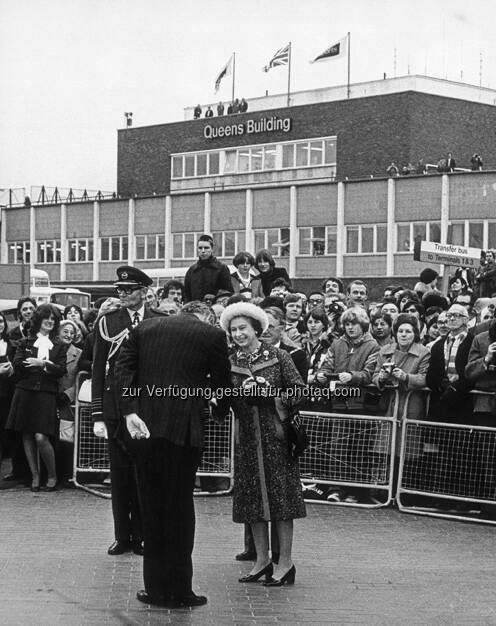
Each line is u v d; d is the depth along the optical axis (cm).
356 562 926
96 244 6581
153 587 781
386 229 5366
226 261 6034
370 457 1177
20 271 2786
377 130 5934
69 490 1270
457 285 1811
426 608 782
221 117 6650
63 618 741
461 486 1122
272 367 860
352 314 1199
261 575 855
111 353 969
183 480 794
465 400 1130
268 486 845
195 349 811
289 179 6319
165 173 6931
